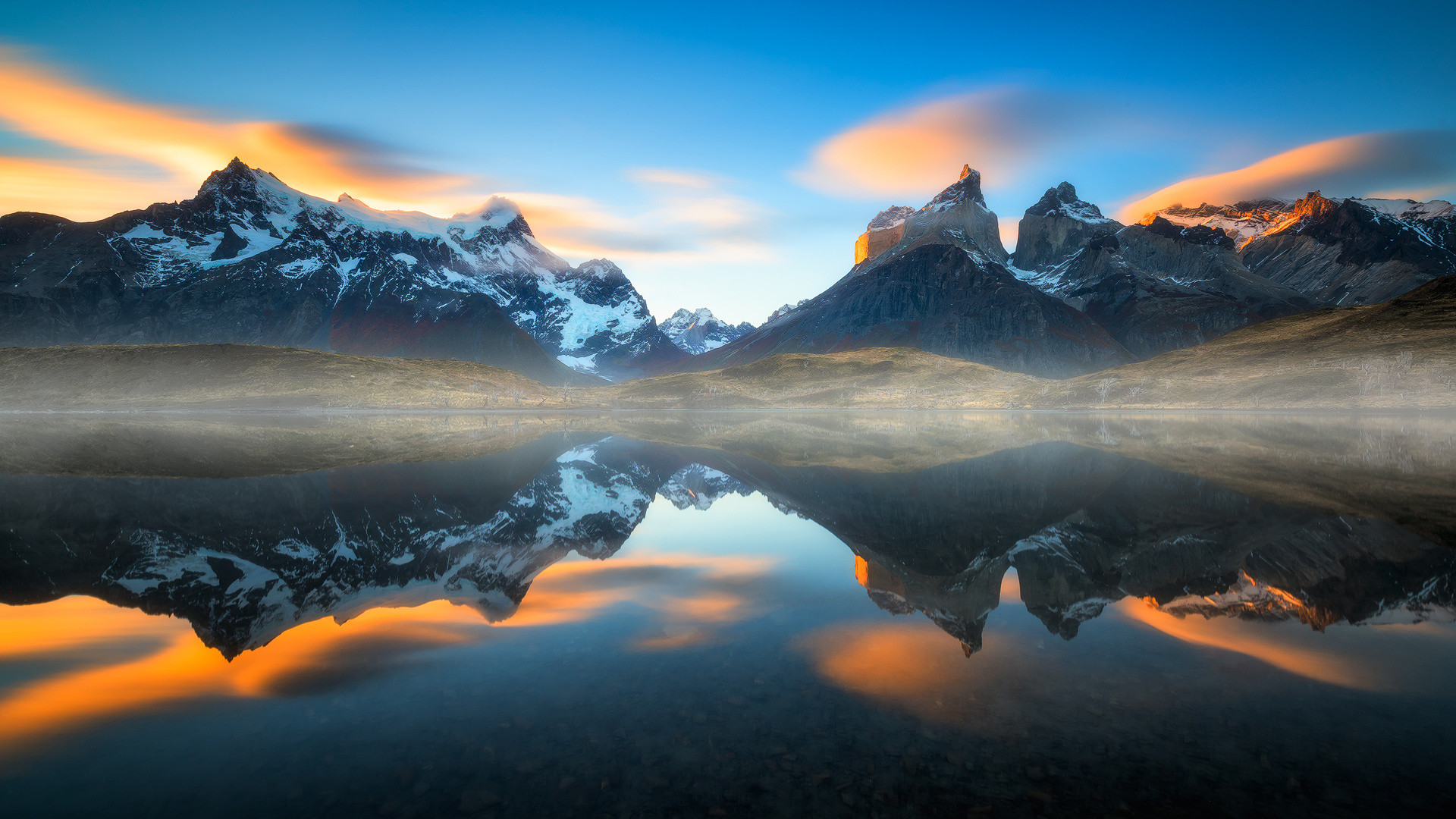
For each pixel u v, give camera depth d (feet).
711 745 14.97
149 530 42.65
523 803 12.73
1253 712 15.99
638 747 14.89
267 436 160.76
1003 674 18.65
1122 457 89.71
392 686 18.48
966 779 13.41
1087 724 15.58
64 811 12.46
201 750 14.97
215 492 61.00
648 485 66.90
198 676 19.25
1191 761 13.83
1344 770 13.39
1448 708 16.05
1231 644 20.67
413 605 26.50
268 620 24.54
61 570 32.24
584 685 18.47
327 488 64.44
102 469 80.64
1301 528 38.81
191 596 27.86
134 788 13.34
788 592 27.86
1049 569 30.78
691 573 31.37
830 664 19.75
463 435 167.53
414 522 46.26
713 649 21.08
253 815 12.29
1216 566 30.58
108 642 22.27
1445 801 12.17
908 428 196.65
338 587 29.40
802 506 52.01
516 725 16.10
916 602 26.07
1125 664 19.17
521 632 23.09
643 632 22.90
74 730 15.98
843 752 14.61
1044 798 12.65
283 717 16.66
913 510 48.75
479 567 33.04
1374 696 16.76
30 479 70.54
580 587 29.07
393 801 12.82
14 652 21.21
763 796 12.86
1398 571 29.14
